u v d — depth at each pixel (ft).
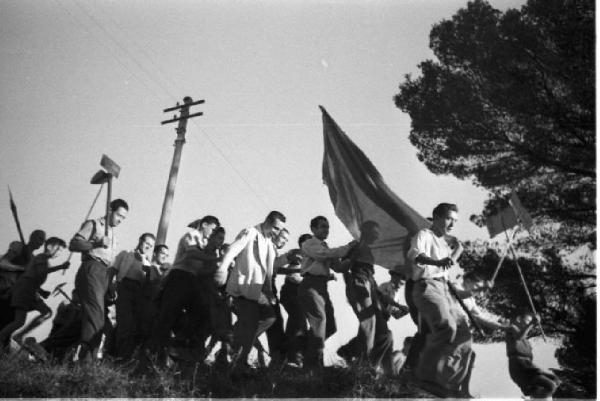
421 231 30.53
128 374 29.17
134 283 32.58
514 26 44.06
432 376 29.35
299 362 33.45
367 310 31.96
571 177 43.11
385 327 32.60
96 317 30.81
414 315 31.24
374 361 32.04
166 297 30.96
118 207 32.45
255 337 31.04
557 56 43.62
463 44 44.50
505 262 41.86
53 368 28.78
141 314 32.65
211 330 31.73
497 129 43.88
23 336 33.24
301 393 29.30
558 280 41.32
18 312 32.71
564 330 40.68
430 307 29.45
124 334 31.76
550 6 43.75
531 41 43.83
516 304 40.86
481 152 43.80
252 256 31.24
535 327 40.22
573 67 43.37
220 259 31.68
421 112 44.34
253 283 30.91
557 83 43.68
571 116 43.32
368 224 38.58
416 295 29.81
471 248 42.55
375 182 39.86
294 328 33.99
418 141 44.32
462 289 33.30
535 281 41.32
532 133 43.45
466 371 29.68
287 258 34.60
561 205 42.52
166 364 30.35
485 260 41.81
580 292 41.34
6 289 33.65
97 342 30.76
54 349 31.83
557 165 43.24
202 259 31.30
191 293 31.17
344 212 39.96
